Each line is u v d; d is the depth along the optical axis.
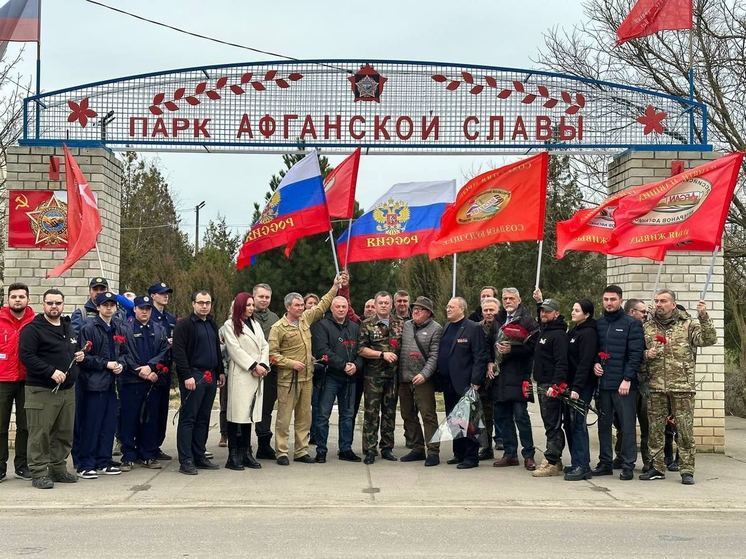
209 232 44.38
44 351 8.59
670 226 9.85
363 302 25.31
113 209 12.16
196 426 9.77
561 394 9.24
